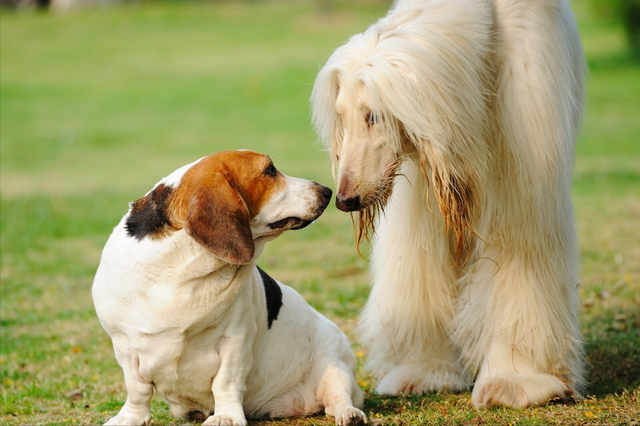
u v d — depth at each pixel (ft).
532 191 18.93
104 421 19.93
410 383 21.74
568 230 20.11
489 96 18.74
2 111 101.76
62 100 108.27
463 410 19.42
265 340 18.49
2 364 26.89
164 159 74.38
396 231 21.15
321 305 31.94
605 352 24.64
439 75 17.30
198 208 16.24
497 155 19.12
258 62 128.67
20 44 147.23
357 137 17.94
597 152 68.85
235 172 17.07
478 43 18.17
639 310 29.09
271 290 18.94
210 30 157.69
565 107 19.06
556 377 19.97
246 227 16.48
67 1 176.24
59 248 44.50
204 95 109.40
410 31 17.78
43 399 23.16
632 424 17.62
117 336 16.93
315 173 60.90
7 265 41.11
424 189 20.24
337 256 40.09
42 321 32.09
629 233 40.50
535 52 18.74
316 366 19.08
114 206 53.93
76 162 74.59
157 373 16.92
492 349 20.30
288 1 188.44
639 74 110.93
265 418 18.92
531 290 19.74
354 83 17.67
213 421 16.79
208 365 17.04
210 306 16.53
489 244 20.07
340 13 165.68
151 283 16.47
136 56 137.08
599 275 33.81
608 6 125.90
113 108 103.40
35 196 57.88
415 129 17.25
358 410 17.49
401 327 21.74
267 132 87.20
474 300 20.49
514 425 17.83
